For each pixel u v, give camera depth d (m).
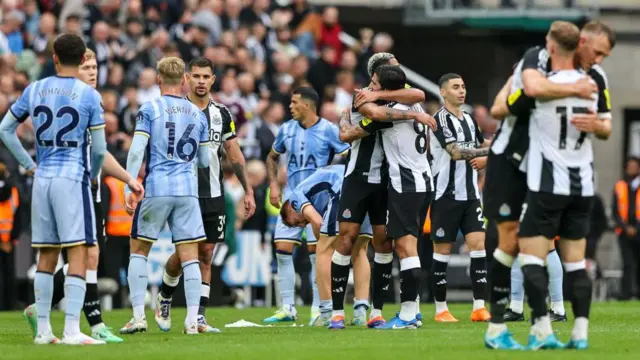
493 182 21.98
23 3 55.88
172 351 22.00
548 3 66.12
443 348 22.20
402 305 29.06
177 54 54.62
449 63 70.44
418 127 28.16
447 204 34.31
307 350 22.06
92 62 27.75
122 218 43.19
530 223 21.28
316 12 65.94
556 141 21.11
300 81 56.94
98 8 54.31
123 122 48.09
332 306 30.03
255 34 58.97
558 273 32.16
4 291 43.84
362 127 27.83
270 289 48.06
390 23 69.25
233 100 52.62
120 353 21.61
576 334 21.70
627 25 69.25
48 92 23.69
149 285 45.75
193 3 59.25
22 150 24.28
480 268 34.25
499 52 70.38
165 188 27.38
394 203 28.16
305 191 30.19
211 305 46.94
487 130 57.28
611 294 58.00
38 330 24.25
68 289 23.80
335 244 30.83
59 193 23.47
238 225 47.69
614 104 69.44
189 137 27.72
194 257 27.78
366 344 23.48
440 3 64.62
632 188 53.97
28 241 44.50
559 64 21.22
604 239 63.69
